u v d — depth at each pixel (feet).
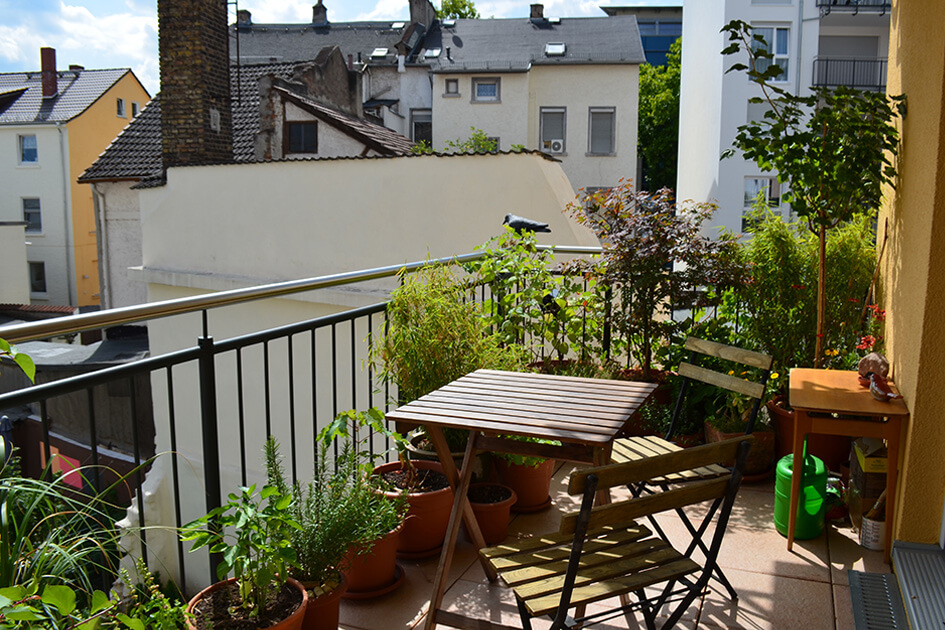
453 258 13.48
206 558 27.94
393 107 94.99
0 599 4.84
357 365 31.01
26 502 5.90
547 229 19.27
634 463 6.13
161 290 37.37
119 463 42.73
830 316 14.07
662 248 15.21
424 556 10.16
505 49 94.53
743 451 6.76
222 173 34.91
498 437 8.69
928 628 7.89
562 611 6.25
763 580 9.72
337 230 32.19
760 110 71.41
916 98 11.03
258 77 64.34
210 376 8.04
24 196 103.81
